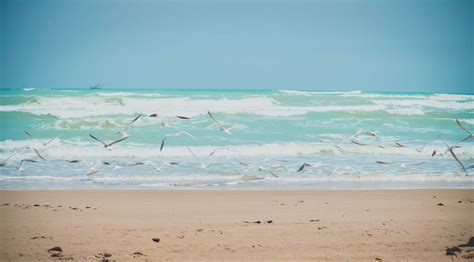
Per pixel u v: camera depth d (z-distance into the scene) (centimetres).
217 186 1492
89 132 2481
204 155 1986
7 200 1252
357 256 750
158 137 2323
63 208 1159
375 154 2094
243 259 733
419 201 1290
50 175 1617
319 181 1588
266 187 1484
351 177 1652
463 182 1605
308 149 2114
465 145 2336
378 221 1032
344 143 2245
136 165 1780
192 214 1110
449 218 1073
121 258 738
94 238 866
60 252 771
